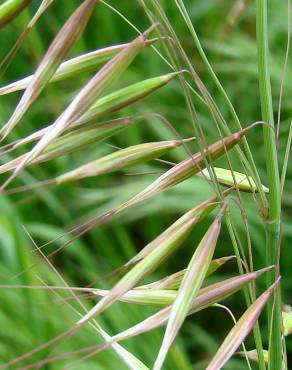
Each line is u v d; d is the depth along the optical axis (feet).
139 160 0.88
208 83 2.31
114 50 0.88
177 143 0.88
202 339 1.92
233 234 0.88
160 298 0.90
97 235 1.97
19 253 1.53
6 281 1.62
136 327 0.85
